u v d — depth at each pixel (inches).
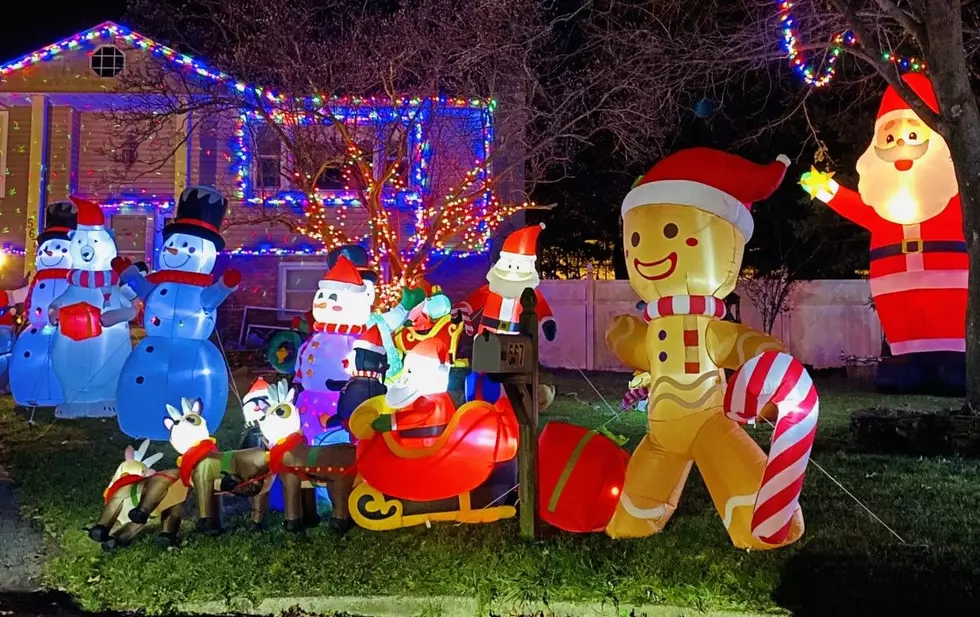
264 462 216.8
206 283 337.4
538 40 665.6
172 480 211.2
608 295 728.3
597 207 973.2
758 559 193.6
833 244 800.3
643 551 199.9
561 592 174.7
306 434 251.3
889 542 208.4
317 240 679.7
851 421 371.2
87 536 217.3
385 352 234.5
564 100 628.4
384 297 580.4
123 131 687.7
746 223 203.8
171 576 187.6
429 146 668.1
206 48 682.2
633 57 589.3
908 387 474.3
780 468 175.9
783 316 724.0
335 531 220.1
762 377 177.2
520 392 205.2
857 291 706.8
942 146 411.2
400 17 607.5
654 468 207.3
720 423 198.2
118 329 419.2
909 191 416.5
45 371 432.5
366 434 215.2
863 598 169.9
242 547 205.9
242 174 737.0
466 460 212.4
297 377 262.2
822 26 486.0
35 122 740.0
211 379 332.2
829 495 261.0
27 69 739.4
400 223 714.8
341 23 609.9
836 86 705.6
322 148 625.9
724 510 197.0
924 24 378.9
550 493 214.5
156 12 701.3
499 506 225.5
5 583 193.0
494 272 333.7
